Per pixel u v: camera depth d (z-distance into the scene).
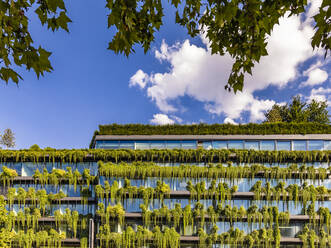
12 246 22.78
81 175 24.95
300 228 22.02
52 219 23.75
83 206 24.19
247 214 22.28
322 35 2.19
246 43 3.28
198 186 22.98
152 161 24.47
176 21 4.83
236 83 3.77
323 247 20.94
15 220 23.69
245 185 23.27
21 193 24.17
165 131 26.41
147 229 22.20
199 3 4.33
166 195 23.12
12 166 25.64
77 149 25.42
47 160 25.75
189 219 22.39
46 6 2.56
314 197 22.09
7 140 63.53
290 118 44.69
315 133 25.31
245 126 26.19
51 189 24.75
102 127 26.78
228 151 24.23
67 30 2.68
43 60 2.50
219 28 3.96
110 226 22.45
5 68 2.48
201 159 24.53
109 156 25.02
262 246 21.48
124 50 2.62
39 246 22.73
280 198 22.81
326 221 21.47
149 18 3.63
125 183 23.30
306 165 23.67
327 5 2.02
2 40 2.47
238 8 2.98
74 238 23.27
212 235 21.84
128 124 26.75
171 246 21.55
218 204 22.55
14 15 2.48
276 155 23.77
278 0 3.09
